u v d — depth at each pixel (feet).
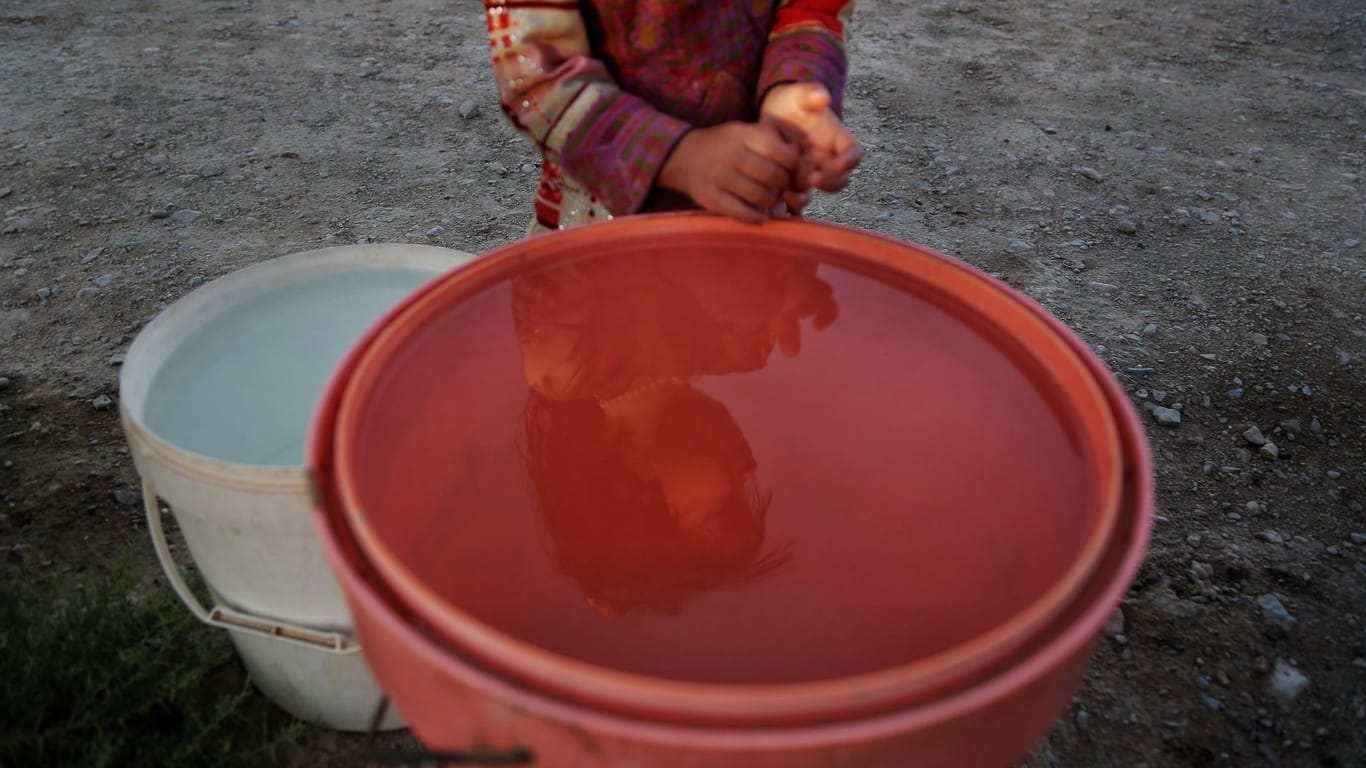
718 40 3.73
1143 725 4.64
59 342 6.82
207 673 4.47
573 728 1.70
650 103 3.81
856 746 1.68
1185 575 5.41
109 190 8.74
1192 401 6.75
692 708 1.67
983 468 2.70
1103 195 9.46
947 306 3.01
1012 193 9.43
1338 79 12.60
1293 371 7.11
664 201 3.88
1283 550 5.61
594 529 2.73
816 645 2.55
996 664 1.80
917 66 12.29
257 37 12.27
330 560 1.99
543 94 3.42
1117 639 5.02
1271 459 6.27
